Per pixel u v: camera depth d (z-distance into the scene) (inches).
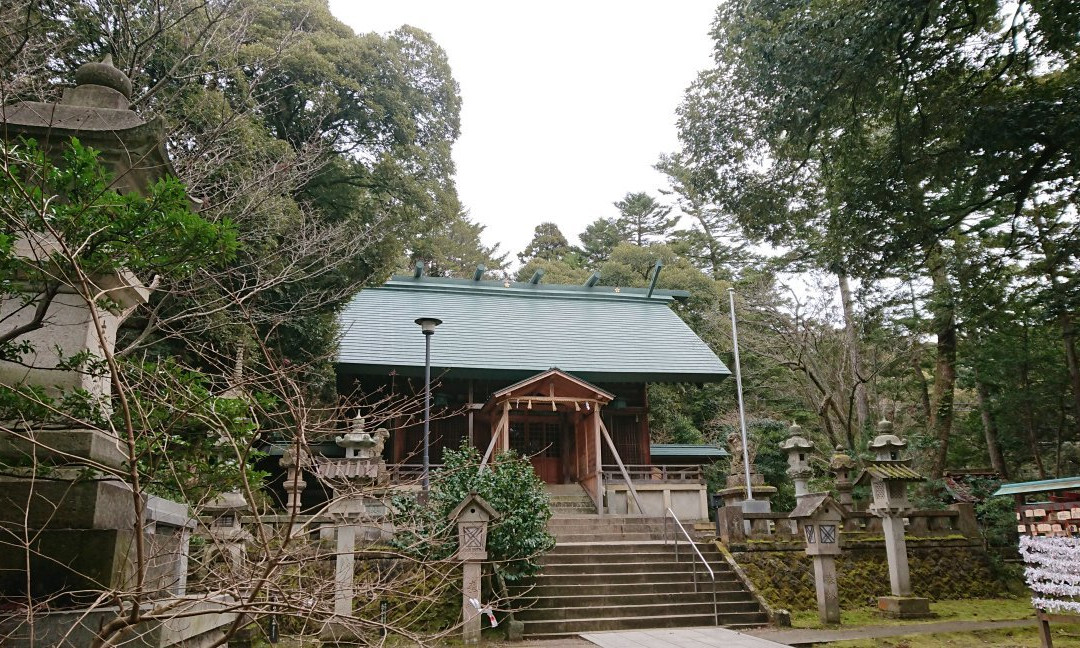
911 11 446.0
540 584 482.6
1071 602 323.9
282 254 528.1
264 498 189.5
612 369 876.0
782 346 963.3
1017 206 555.8
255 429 166.4
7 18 327.6
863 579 560.7
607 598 474.0
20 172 157.6
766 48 503.8
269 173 423.8
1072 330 709.9
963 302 649.0
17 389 150.3
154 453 152.0
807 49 482.3
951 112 511.2
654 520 649.0
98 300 167.2
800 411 1153.4
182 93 473.1
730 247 1594.5
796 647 391.5
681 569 526.0
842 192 567.5
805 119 529.0
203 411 152.8
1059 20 458.9
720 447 1000.2
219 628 215.5
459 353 860.6
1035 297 625.6
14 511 155.3
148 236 151.3
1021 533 353.7
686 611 474.6
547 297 1097.4
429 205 741.3
